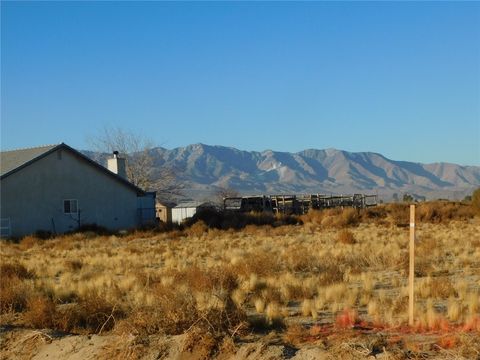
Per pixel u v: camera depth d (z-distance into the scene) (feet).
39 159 143.02
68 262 77.71
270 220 156.66
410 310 36.65
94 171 154.81
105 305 41.91
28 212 140.77
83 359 33.01
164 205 247.09
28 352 35.29
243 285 52.47
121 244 117.91
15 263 73.77
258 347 30.22
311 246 96.17
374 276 59.93
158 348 32.19
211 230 138.92
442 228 135.23
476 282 55.57
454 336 30.04
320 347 29.78
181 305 37.01
